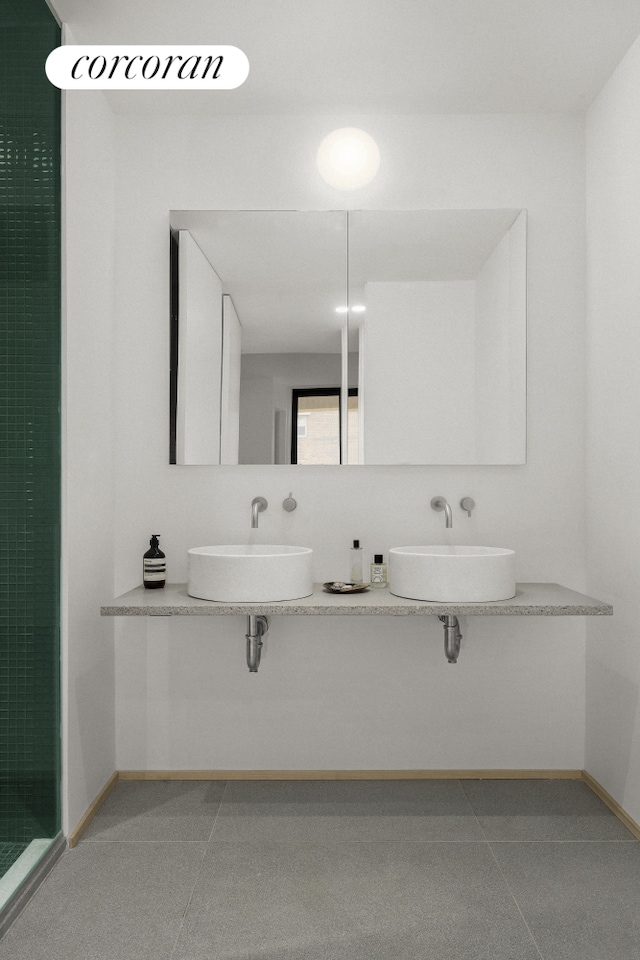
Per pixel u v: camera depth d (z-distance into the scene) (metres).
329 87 2.57
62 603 2.18
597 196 2.62
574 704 2.74
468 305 2.73
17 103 2.10
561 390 2.74
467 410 2.73
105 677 2.60
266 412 2.75
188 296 2.74
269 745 2.74
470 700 2.74
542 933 1.75
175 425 2.74
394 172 2.75
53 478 2.14
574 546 2.74
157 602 2.27
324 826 2.32
